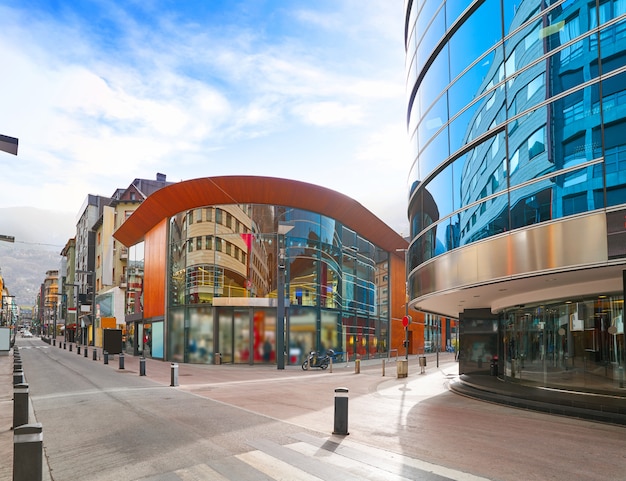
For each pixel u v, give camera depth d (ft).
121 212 219.00
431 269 52.47
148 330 130.21
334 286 115.96
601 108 33.53
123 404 42.47
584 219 33.50
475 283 43.14
